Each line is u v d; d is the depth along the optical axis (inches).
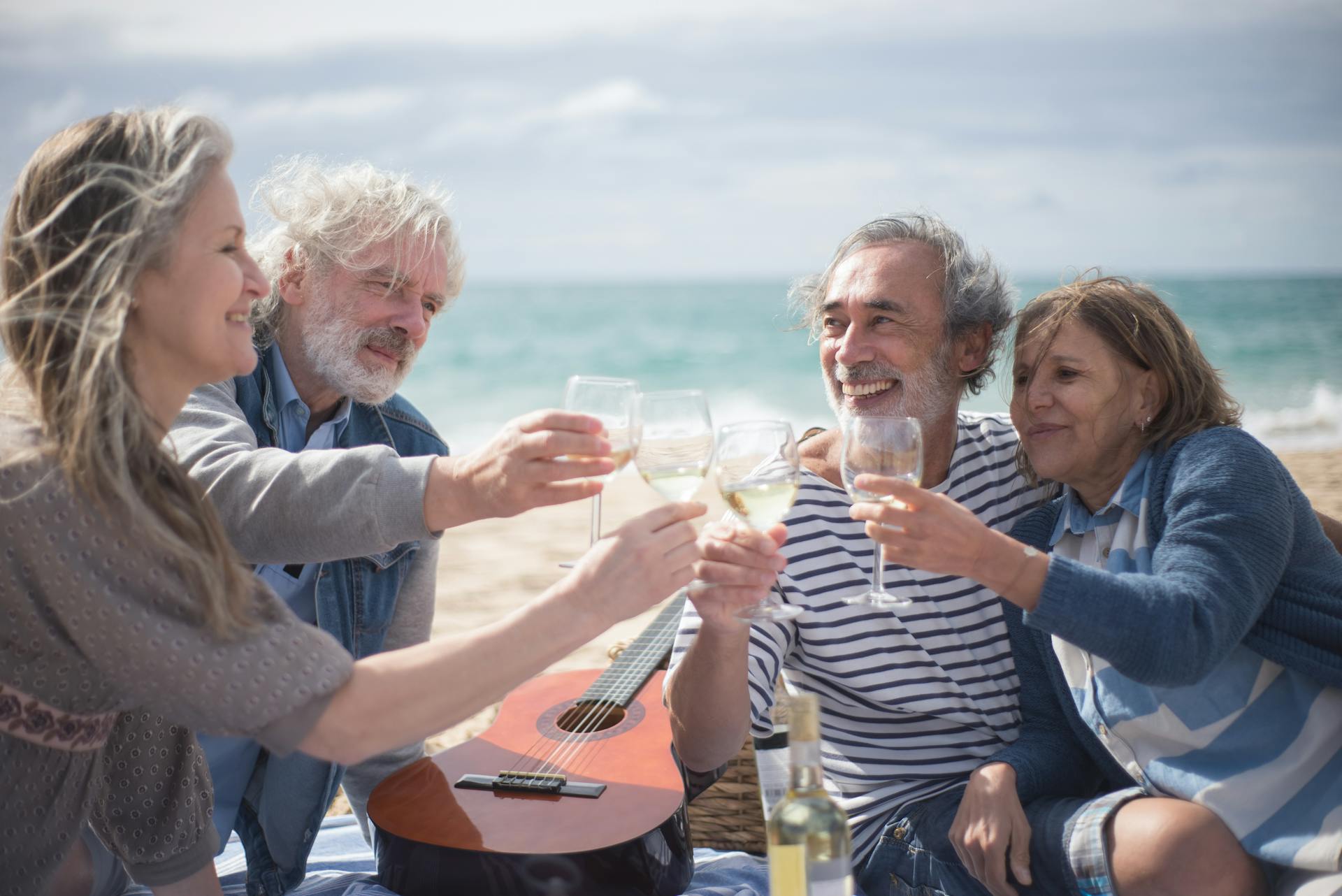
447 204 116.5
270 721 60.7
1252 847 73.4
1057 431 86.4
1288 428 634.8
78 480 58.7
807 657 95.3
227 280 64.7
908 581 93.5
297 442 112.0
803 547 94.4
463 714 63.2
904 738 93.8
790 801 57.8
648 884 88.0
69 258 59.7
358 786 111.8
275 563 82.7
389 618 111.6
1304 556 82.1
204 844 84.6
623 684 118.2
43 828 69.2
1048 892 79.9
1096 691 82.5
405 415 120.3
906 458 73.9
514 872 85.5
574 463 72.6
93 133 62.7
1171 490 81.0
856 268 97.8
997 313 99.0
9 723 64.7
